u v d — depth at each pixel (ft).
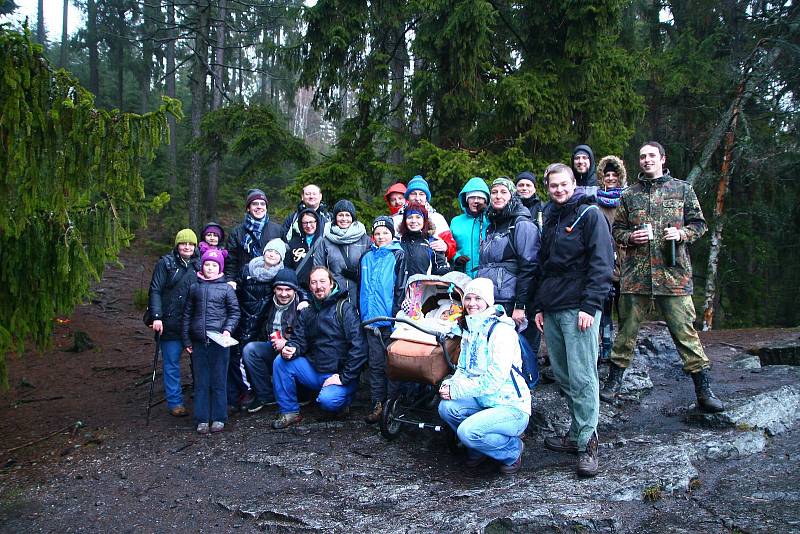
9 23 13.15
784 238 48.24
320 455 14.08
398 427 14.82
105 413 19.39
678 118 45.68
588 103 28.55
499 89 27.58
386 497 11.60
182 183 68.85
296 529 10.59
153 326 17.69
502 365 12.03
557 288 11.87
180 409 18.25
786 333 28.99
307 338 16.40
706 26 44.88
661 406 15.99
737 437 13.00
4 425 18.86
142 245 58.13
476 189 16.14
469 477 12.56
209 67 50.49
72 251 15.07
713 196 44.73
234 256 19.52
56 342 30.89
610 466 11.89
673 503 10.44
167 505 12.14
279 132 33.83
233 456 14.53
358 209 28.50
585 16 26.66
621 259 15.25
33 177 13.38
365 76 30.25
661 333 21.54
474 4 25.68
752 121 43.37
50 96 13.46
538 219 15.78
